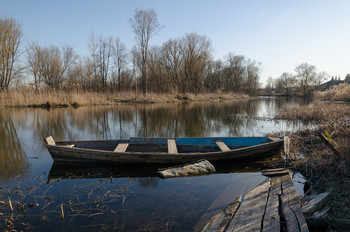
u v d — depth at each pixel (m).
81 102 25.38
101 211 3.78
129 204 3.99
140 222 3.43
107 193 4.43
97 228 3.31
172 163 5.85
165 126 13.38
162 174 5.18
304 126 12.38
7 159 6.86
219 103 31.78
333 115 13.29
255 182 4.81
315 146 7.33
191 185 4.77
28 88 24.34
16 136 10.45
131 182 4.98
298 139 8.23
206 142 7.26
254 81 63.19
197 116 17.61
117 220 3.51
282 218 3.11
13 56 27.45
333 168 4.94
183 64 39.41
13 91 23.39
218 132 11.54
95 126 13.24
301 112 15.38
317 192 4.21
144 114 18.61
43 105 23.23
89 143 6.91
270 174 5.13
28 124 13.62
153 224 3.37
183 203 3.99
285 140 6.61
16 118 15.81
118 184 4.88
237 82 57.00
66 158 5.98
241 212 3.31
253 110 22.22
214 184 4.81
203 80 45.59
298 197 3.61
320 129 8.79
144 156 5.77
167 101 31.72
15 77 27.89
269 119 15.54
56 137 10.38
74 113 18.73
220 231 2.90
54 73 35.62
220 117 17.05
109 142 7.00
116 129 12.43
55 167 5.98
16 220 3.55
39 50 33.03
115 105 26.41
